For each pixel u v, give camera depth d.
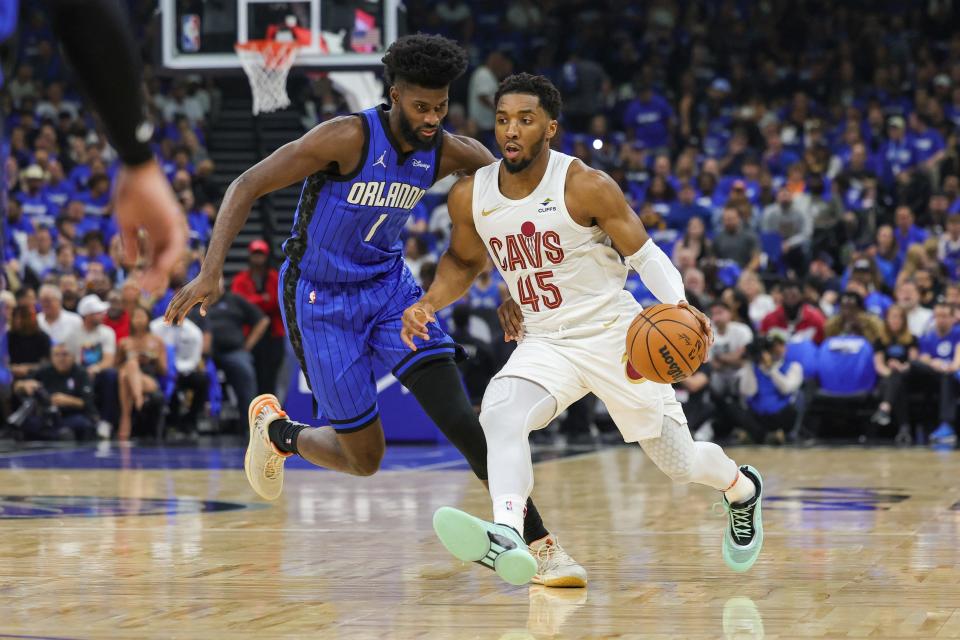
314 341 4.50
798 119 18.61
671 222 15.70
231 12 11.68
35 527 5.99
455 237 4.37
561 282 4.21
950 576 4.43
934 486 7.93
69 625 3.57
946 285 13.44
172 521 6.25
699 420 12.74
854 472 8.99
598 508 6.74
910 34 20.67
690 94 19.86
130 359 12.75
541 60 20.80
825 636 3.39
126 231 1.82
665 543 5.36
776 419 12.38
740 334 12.60
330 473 9.19
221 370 13.11
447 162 4.48
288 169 4.21
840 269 15.15
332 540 5.51
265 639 3.38
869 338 12.77
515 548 3.74
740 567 4.50
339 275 4.46
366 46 11.63
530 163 4.11
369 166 4.32
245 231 17.20
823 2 21.83
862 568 4.62
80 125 18.14
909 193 15.96
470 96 18.78
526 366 4.18
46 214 16.17
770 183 15.88
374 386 4.57
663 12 21.59
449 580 4.42
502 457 4.03
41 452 11.32
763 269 15.02
